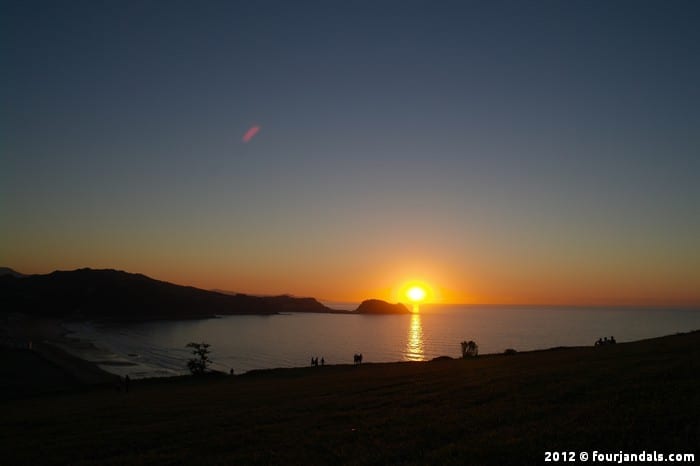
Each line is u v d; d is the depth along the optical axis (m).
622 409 14.36
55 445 19.70
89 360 136.88
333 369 60.12
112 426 23.69
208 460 15.02
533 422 14.38
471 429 14.68
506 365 35.66
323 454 14.15
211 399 32.62
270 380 50.09
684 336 42.03
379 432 16.00
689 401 14.09
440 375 33.34
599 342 56.75
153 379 62.72
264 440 17.02
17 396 52.72
